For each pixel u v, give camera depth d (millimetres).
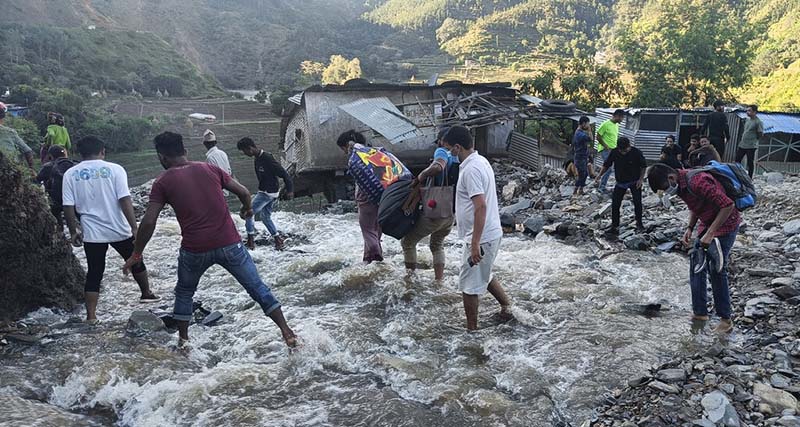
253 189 28109
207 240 4711
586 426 3826
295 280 7008
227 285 6812
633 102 31422
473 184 4816
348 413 4012
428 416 3971
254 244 8703
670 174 5094
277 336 5234
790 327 5039
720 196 4840
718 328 5188
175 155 4785
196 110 82000
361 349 4980
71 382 4414
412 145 17266
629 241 8047
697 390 4039
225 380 4383
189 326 5559
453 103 18016
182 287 4953
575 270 7094
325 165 16844
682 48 32094
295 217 11258
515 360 4777
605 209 9828
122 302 6277
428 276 6773
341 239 9195
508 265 7383
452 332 5344
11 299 5535
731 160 18797
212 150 8430
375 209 7020
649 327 5359
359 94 17344
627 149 8359
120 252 5781
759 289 6008
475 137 19094
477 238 4816
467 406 4078
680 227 8484
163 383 4344
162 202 4703
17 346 5039
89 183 5445
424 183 6137
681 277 6828
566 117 18578
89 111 61781
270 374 4523
